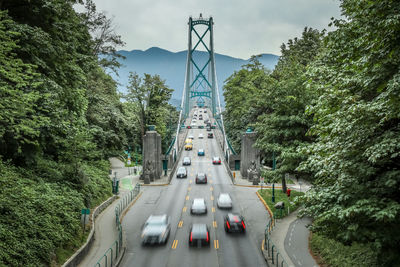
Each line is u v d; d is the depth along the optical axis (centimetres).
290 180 4572
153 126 4903
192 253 2091
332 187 1330
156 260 1975
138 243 2272
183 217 2944
